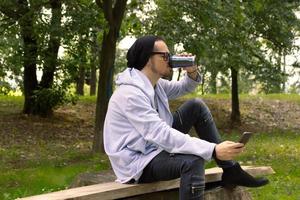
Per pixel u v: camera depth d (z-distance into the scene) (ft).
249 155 35.47
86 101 64.85
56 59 47.47
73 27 36.11
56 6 37.32
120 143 11.87
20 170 31.89
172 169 11.30
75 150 40.70
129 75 12.00
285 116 63.57
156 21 39.29
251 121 60.75
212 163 29.43
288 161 33.12
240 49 44.96
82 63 48.03
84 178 16.51
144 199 12.68
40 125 51.49
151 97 11.81
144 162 11.65
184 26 38.45
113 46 38.32
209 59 46.60
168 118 12.74
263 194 23.30
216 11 38.06
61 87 53.06
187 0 38.22
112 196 11.45
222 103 67.62
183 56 12.79
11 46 46.52
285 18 52.16
